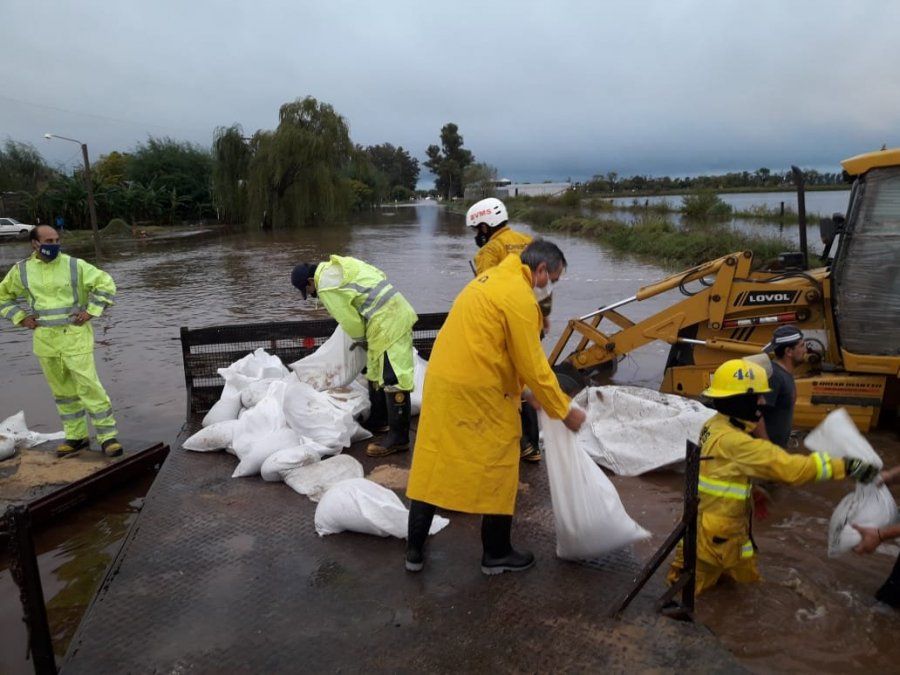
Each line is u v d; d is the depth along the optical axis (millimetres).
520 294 2992
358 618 3008
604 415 5367
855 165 5664
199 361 6203
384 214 74188
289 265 23062
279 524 3963
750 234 23391
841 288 5820
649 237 25281
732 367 3350
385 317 4969
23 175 59625
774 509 4648
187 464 4988
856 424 5773
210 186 57000
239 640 2875
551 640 2797
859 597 3594
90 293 5395
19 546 2436
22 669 3271
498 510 3156
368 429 5621
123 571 3463
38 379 9125
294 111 44562
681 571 3043
